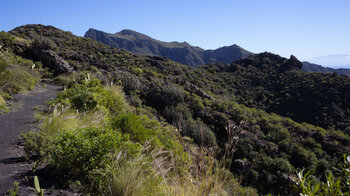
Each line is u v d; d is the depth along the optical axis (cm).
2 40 2248
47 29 4706
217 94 4419
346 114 4069
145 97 2247
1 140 391
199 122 1856
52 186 264
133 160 314
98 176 279
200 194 201
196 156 216
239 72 7081
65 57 2578
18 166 302
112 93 1016
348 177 155
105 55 4250
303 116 4375
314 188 157
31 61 2031
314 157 1778
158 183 275
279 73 6669
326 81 5169
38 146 354
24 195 232
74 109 648
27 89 1099
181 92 2409
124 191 255
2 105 660
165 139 627
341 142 2427
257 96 5281
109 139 339
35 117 560
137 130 549
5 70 981
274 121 2866
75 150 300
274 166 1234
